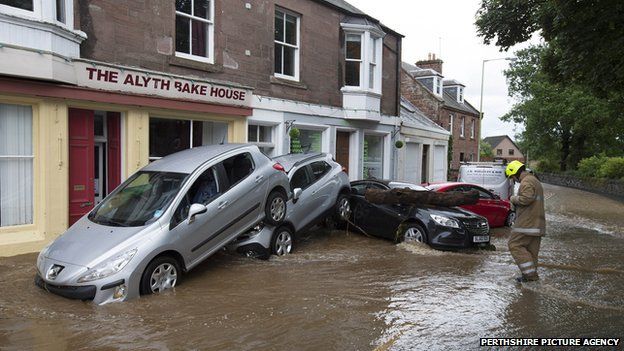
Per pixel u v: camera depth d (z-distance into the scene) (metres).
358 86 15.28
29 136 7.93
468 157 35.56
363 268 7.50
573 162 43.00
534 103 39.47
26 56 7.12
